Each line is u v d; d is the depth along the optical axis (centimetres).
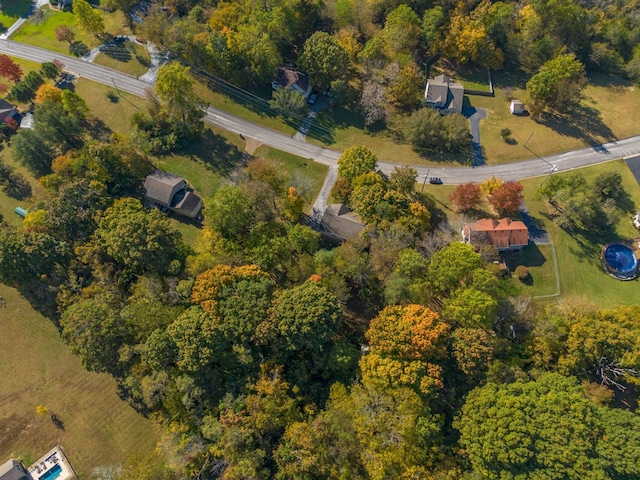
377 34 12912
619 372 7181
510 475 5962
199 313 7156
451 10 13075
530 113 12112
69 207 8881
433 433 6347
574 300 8938
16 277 8075
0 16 14562
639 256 9506
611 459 5859
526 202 10419
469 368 6825
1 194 10306
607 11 13750
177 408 6969
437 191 10725
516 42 12875
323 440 6412
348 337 8031
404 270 7919
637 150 11344
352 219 9388
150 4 13662
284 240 8512
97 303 7562
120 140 10338
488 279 7512
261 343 6881
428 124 11106
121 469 7125
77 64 13012
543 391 6512
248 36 11588
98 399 7912
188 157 11225
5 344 8431
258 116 12081
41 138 10094
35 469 7350
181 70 10606
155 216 8656
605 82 12962
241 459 6297
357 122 12131
